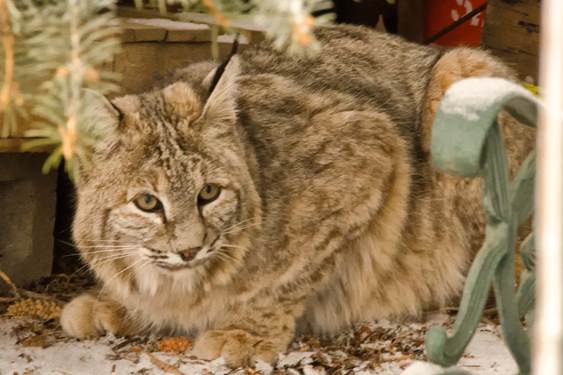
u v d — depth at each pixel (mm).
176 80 6953
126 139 5988
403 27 10398
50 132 3453
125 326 6926
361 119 6930
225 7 3549
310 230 6684
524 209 3738
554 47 2010
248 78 6984
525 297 3959
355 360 6441
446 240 7305
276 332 6648
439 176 7277
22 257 7852
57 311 7227
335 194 6742
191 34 7551
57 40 3453
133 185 5973
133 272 6438
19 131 6695
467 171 3254
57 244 8562
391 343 6770
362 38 7816
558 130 2090
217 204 6078
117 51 4176
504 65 7863
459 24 9562
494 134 3453
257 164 6473
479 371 6168
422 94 7562
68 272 8266
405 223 7121
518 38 9117
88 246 6395
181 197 5941
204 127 6066
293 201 6617
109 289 6895
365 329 7074
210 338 6453
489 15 9156
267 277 6586
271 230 6520
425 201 7242
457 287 7449
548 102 2104
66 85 3430
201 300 6559
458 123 3258
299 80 7266
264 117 6727
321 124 6828
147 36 7328
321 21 3287
